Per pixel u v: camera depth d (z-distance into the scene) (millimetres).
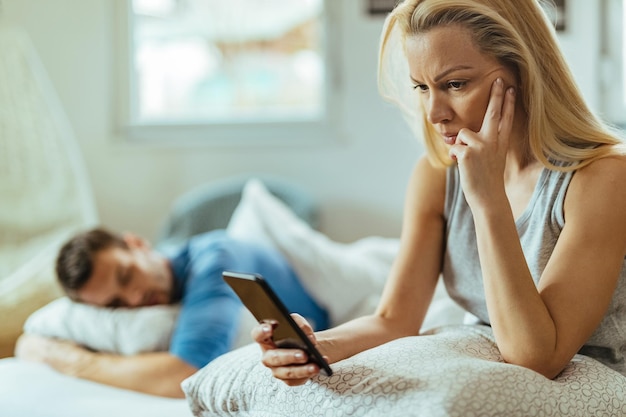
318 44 3219
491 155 1129
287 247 2270
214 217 2951
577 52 2967
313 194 3170
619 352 1243
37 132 2795
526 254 1230
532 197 1227
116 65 3236
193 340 1907
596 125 1216
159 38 3277
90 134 3225
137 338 1985
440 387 989
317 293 2219
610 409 1078
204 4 3266
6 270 2531
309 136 3189
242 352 1262
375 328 1278
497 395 994
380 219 3139
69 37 3207
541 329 1076
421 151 3092
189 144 3207
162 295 2117
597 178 1157
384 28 1294
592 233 1135
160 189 3225
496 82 1154
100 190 3234
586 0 2945
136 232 3236
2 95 2775
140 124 3244
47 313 2123
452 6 1142
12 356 2309
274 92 3266
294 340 1028
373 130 3127
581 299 1105
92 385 1868
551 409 1023
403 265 1353
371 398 1023
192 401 1259
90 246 2051
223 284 2023
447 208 1347
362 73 3121
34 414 1680
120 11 3223
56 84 3223
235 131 3229
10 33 2871
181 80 3293
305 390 1091
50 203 2723
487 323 1336
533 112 1182
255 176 3041
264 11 3250
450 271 1353
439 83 1169
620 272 1189
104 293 2043
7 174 2691
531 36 1188
